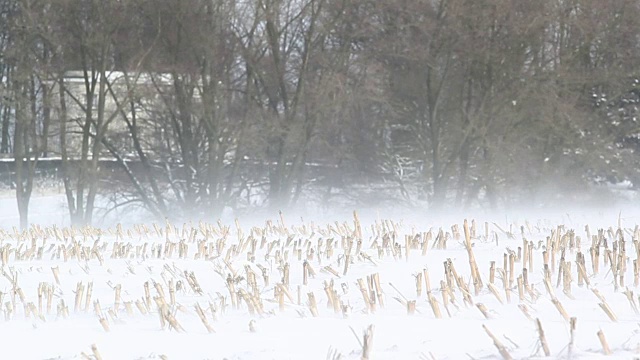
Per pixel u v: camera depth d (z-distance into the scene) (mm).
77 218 147125
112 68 150125
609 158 152875
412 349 28141
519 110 150750
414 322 33062
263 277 45250
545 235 64875
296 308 37031
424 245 54219
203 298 42312
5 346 32688
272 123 146375
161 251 62156
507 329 30938
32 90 149125
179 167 154250
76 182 153000
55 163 185125
